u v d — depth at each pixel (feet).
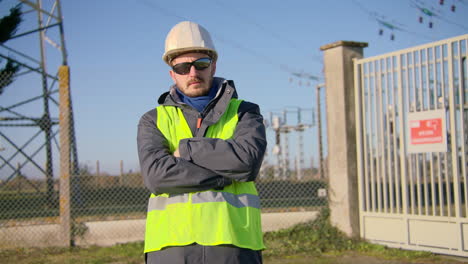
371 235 23.65
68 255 23.26
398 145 23.30
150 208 7.43
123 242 25.73
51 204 36.17
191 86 7.84
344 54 24.86
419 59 21.58
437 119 20.75
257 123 7.74
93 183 39.65
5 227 24.81
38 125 40.63
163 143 7.63
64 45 36.70
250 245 7.02
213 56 8.09
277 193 39.99
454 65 20.38
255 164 7.17
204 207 6.98
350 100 24.81
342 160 24.64
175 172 7.02
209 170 7.11
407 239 21.95
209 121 7.64
